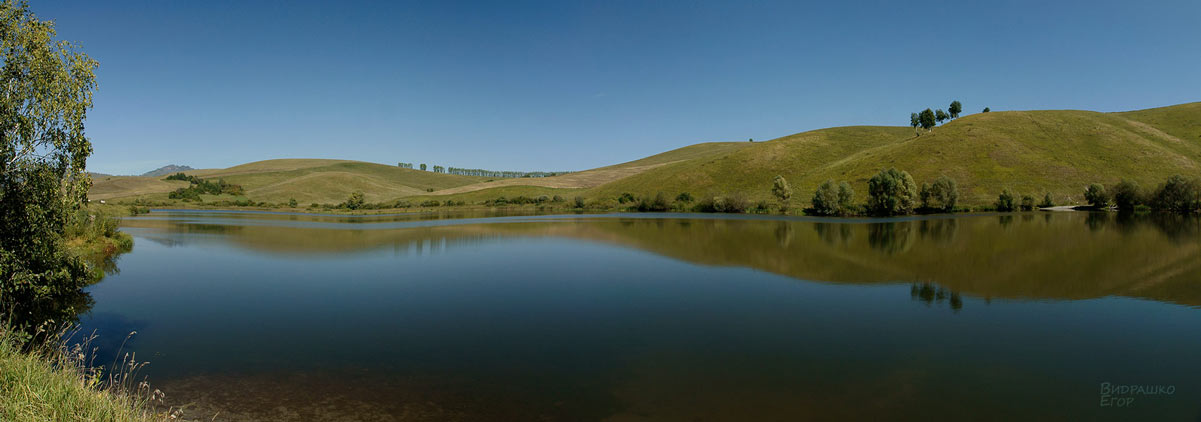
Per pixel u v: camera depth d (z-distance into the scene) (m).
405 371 12.69
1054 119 105.56
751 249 35.88
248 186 176.75
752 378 12.26
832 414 10.27
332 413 10.09
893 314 18.22
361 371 12.66
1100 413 10.40
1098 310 18.55
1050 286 22.64
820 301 20.25
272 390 11.31
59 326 16.28
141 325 16.89
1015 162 89.50
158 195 149.25
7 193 11.74
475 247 38.22
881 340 15.23
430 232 51.09
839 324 16.98
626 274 26.36
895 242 38.97
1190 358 13.59
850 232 47.59
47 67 11.71
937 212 76.19
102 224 37.22
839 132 138.50
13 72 11.38
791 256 32.31
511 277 25.66
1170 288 21.89
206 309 19.22
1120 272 25.55
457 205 119.44
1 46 11.19
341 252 35.50
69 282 16.47
